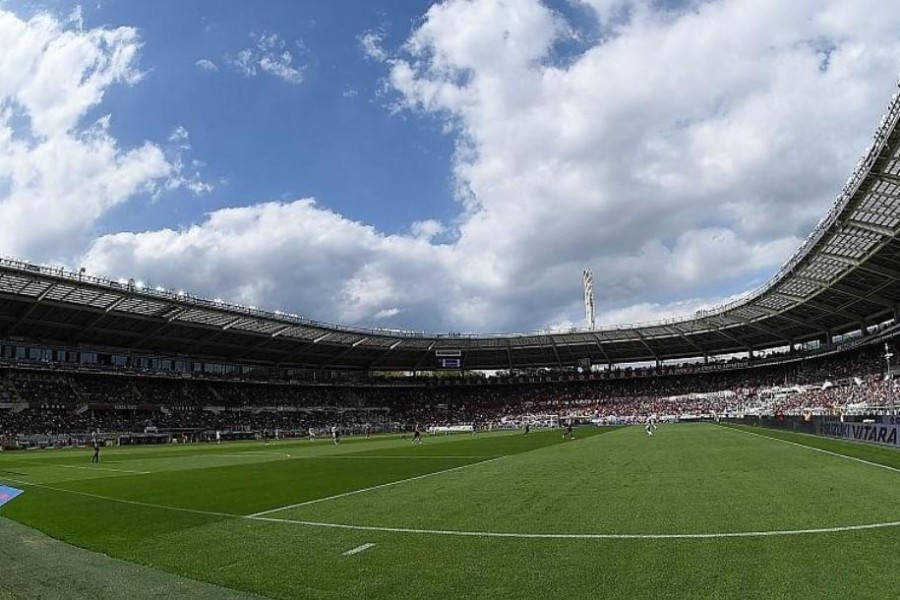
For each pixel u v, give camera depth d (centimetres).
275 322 8019
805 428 4344
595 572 866
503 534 1146
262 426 8831
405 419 10588
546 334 9944
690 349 10200
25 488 2284
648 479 1900
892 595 722
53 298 6188
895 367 6462
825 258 5569
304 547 1098
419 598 779
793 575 813
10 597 842
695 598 737
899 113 3347
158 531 1302
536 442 4712
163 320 7294
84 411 7075
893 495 1410
